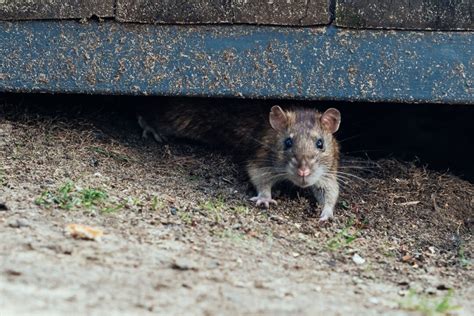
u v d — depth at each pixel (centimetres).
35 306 606
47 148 1038
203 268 739
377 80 982
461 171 1159
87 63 998
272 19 974
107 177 985
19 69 1003
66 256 722
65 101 1152
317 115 1052
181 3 976
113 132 1134
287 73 986
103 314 606
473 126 1278
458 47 973
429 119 1282
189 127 1148
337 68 982
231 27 981
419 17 966
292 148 1009
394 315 676
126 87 999
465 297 770
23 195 881
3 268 675
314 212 1004
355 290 748
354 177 1090
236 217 925
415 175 1103
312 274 779
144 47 991
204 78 992
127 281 682
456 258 912
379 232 966
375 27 970
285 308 661
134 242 784
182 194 974
